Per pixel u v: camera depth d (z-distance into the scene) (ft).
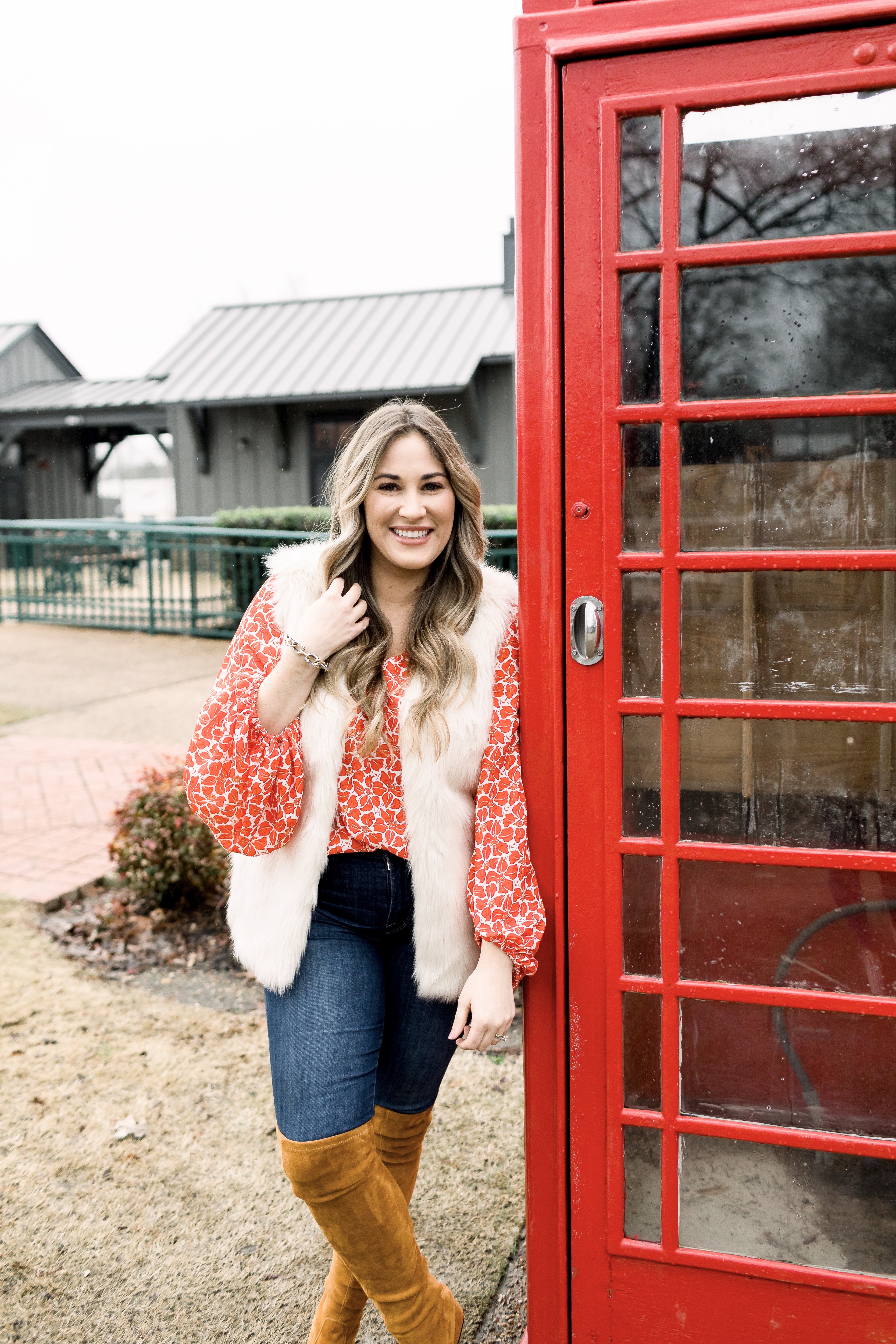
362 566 5.64
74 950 12.43
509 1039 10.61
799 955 5.35
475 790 5.61
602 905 5.43
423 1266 5.54
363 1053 5.28
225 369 47.26
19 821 16.96
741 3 4.80
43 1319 6.74
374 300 50.88
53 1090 9.45
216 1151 8.59
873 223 4.85
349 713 5.36
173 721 24.41
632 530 5.24
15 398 63.67
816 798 5.24
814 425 5.02
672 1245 5.55
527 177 5.11
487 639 5.51
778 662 5.19
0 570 42.39
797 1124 5.47
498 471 44.96
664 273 4.99
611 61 4.97
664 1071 5.47
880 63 4.69
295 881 5.34
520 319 5.21
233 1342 6.55
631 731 5.38
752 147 4.92
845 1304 5.38
